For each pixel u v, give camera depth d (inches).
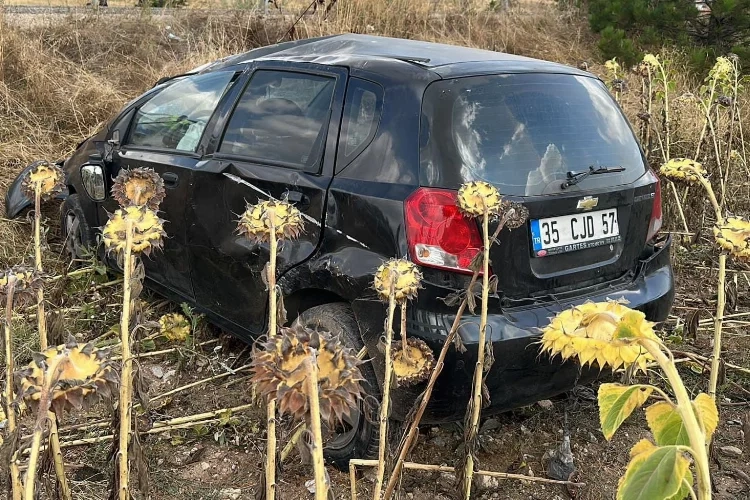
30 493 39.0
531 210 99.7
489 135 102.7
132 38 343.0
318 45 135.9
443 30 399.2
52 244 188.5
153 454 109.7
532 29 445.7
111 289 162.9
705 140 229.3
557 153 107.1
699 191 191.6
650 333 38.5
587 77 124.1
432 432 116.4
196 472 106.5
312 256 110.3
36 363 42.4
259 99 129.6
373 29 356.2
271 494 60.8
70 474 101.5
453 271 94.7
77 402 42.0
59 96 259.0
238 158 126.8
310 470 106.7
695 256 187.9
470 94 104.3
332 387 37.2
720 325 82.7
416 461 109.3
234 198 124.1
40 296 66.4
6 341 60.5
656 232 121.9
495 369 94.8
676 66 352.8
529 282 99.7
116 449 65.0
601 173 110.0
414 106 103.0
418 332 93.7
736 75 209.9
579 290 106.5
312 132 116.5
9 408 61.1
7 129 233.9
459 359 92.7
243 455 110.6
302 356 37.4
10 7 353.1
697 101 218.1
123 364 58.7
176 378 131.0
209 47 323.3
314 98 119.2
